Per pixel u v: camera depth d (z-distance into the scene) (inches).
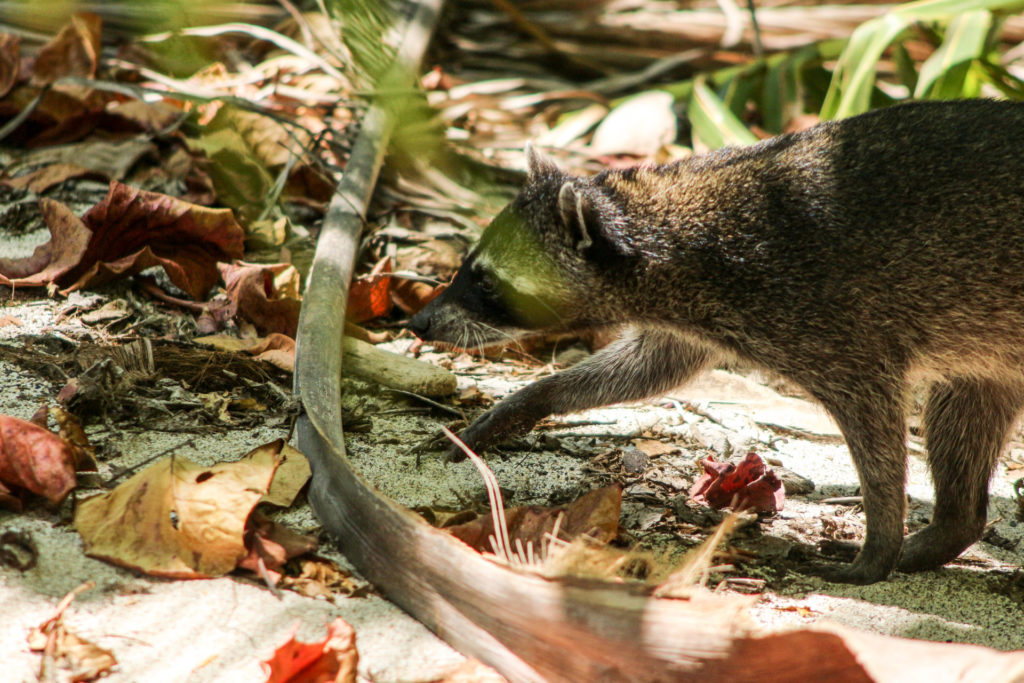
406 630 202.4
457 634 195.6
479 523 233.6
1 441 229.1
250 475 229.9
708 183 303.0
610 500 241.8
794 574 257.6
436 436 305.7
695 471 305.7
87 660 182.9
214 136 447.2
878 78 639.8
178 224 357.1
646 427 337.4
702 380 379.6
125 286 355.6
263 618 201.9
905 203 281.0
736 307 295.0
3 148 432.8
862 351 282.2
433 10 546.0
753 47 648.4
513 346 385.1
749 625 170.4
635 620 173.0
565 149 529.0
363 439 303.6
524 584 182.9
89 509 221.3
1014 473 339.9
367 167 419.8
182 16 521.3
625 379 326.3
